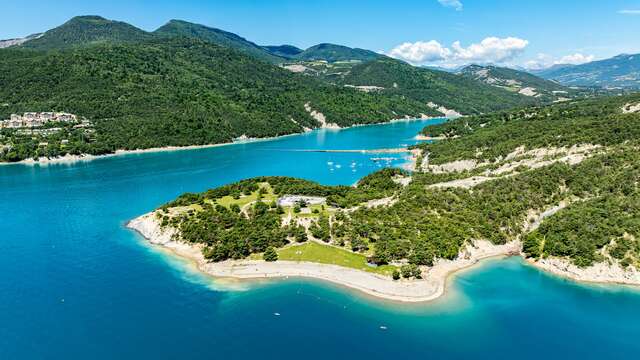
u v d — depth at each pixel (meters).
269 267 161.38
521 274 160.38
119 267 166.00
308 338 123.50
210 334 125.19
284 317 133.25
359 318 133.00
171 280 155.25
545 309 138.50
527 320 132.88
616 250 159.88
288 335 124.81
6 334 125.00
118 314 134.75
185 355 116.62
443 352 118.75
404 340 123.31
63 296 145.12
